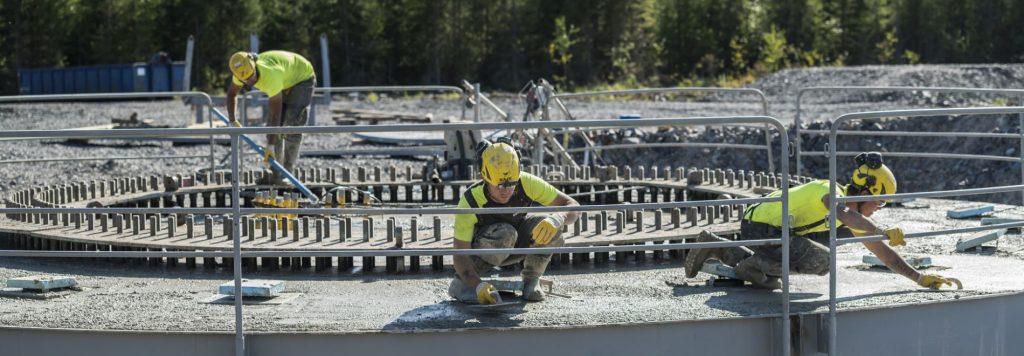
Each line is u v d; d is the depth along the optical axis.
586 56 119.31
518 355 10.12
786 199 10.52
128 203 18.73
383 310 10.87
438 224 13.45
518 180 10.52
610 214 16.69
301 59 19.56
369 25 118.38
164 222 17.16
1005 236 15.62
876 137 40.25
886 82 63.09
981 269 13.01
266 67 18.58
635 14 117.94
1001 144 37.16
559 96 24.88
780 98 63.22
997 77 63.53
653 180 20.95
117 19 109.75
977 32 117.44
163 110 62.53
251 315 10.62
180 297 11.61
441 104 65.38
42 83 81.44
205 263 13.89
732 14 110.88
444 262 13.90
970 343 11.43
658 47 109.00
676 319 10.32
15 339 10.20
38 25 105.31
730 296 11.51
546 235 10.30
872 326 11.01
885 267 13.02
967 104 51.28
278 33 119.06
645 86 95.38
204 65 113.38
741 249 12.12
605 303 11.15
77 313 10.76
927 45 117.75
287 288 12.11
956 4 117.75
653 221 15.30
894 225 16.48
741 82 85.88
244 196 20.06
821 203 11.48
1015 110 11.52
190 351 10.02
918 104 53.16
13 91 105.19
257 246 13.05
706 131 41.41
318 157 36.88
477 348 10.05
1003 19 116.94
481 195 10.73
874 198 10.96
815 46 108.50
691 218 14.70
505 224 10.88
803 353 10.85
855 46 114.19
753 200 10.55
